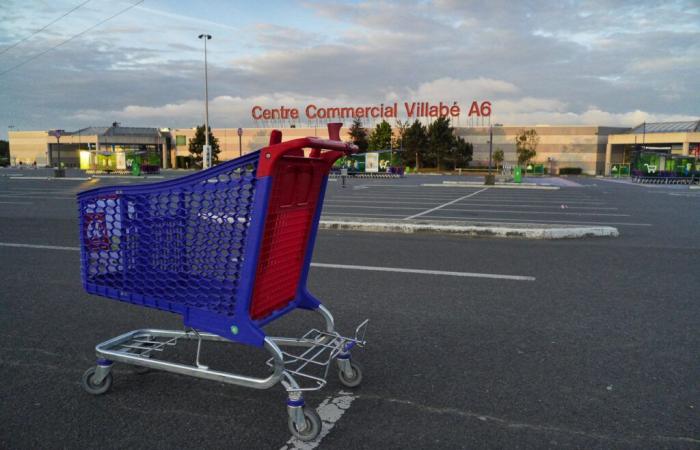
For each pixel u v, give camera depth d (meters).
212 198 2.66
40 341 3.81
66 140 80.69
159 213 2.82
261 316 2.77
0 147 113.25
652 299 4.98
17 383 3.08
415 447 2.39
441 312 4.54
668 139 61.72
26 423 2.60
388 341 3.81
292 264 2.97
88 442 2.42
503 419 2.66
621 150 68.94
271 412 2.73
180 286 2.79
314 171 2.93
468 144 68.19
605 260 6.94
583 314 4.48
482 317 4.39
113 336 3.93
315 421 2.42
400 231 9.67
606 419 2.66
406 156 69.00
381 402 2.85
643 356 3.52
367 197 20.91
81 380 3.13
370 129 71.50
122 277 3.00
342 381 3.05
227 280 2.65
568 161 68.81
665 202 19.19
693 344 3.75
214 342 3.79
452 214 13.74
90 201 3.03
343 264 6.62
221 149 78.56
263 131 76.12
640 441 2.45
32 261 6.78
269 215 2.68
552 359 3.46
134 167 43.56
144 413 2.71
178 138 82.00
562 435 2.50
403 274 6.05
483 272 6.17
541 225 9.73
